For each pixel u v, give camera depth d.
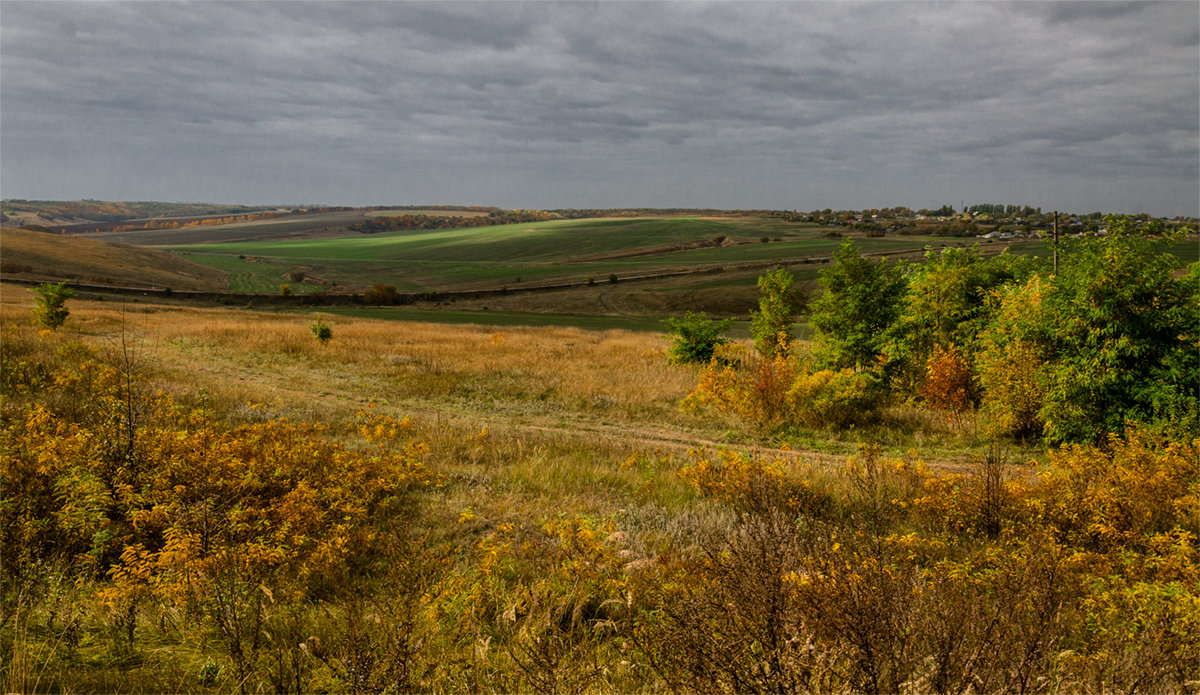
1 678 3.25
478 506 7.48
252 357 22.25
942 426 13.84
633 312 99.31
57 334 23.61
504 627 4.38
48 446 6.45
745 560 3.96
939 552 5.99
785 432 13.60
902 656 2.96
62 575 4.64
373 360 22.02
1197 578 4.76
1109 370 11.34
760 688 2.95
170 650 3.83
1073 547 5.87
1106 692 2.98
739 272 129.62
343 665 3.39
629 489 8.61
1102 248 12.16
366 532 6.10
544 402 16.31
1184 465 7.67
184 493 6.16
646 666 3.65
